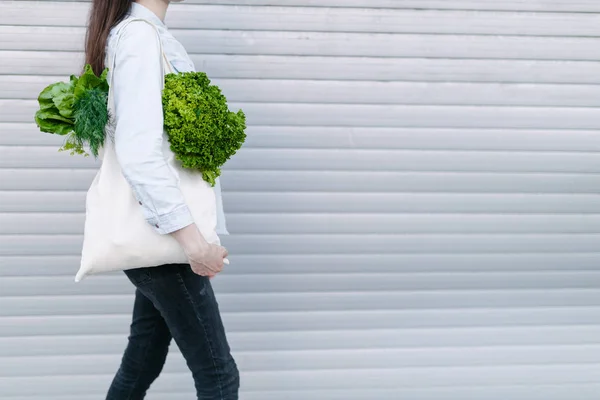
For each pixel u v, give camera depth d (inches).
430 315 108.3
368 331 108.0
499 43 102.7
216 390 74.5
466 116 104.1
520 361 109.8
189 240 65.3
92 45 71.0
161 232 64.7
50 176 101.2
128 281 104.7
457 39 102.4
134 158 62.7
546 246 107.7
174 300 71.4
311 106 102.5
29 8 97.7
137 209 67.9
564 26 102.9
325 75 102.0
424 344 108.7
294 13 100.4
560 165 106.0
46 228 102.2
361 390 109.1
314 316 107.2
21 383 105.0
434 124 104.0
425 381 109.2
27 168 100.8
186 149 66.7
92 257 68.5
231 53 100.5
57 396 105.8
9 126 99.8
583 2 102.3
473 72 103.2
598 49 103.7
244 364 107.3
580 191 106.7
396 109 103.3
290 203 104.3
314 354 108.0
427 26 101.7
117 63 65.5
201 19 99.3
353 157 104.0
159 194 63.3
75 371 105.5
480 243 107.0
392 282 107.1
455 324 108.7
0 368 104.3
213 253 67.1
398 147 104.1
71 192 101.9
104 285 104.3
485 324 109.0
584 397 110.3
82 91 67.3
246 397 108.0
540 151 105.7
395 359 108.7
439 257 107.0
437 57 102.6
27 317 103.8
